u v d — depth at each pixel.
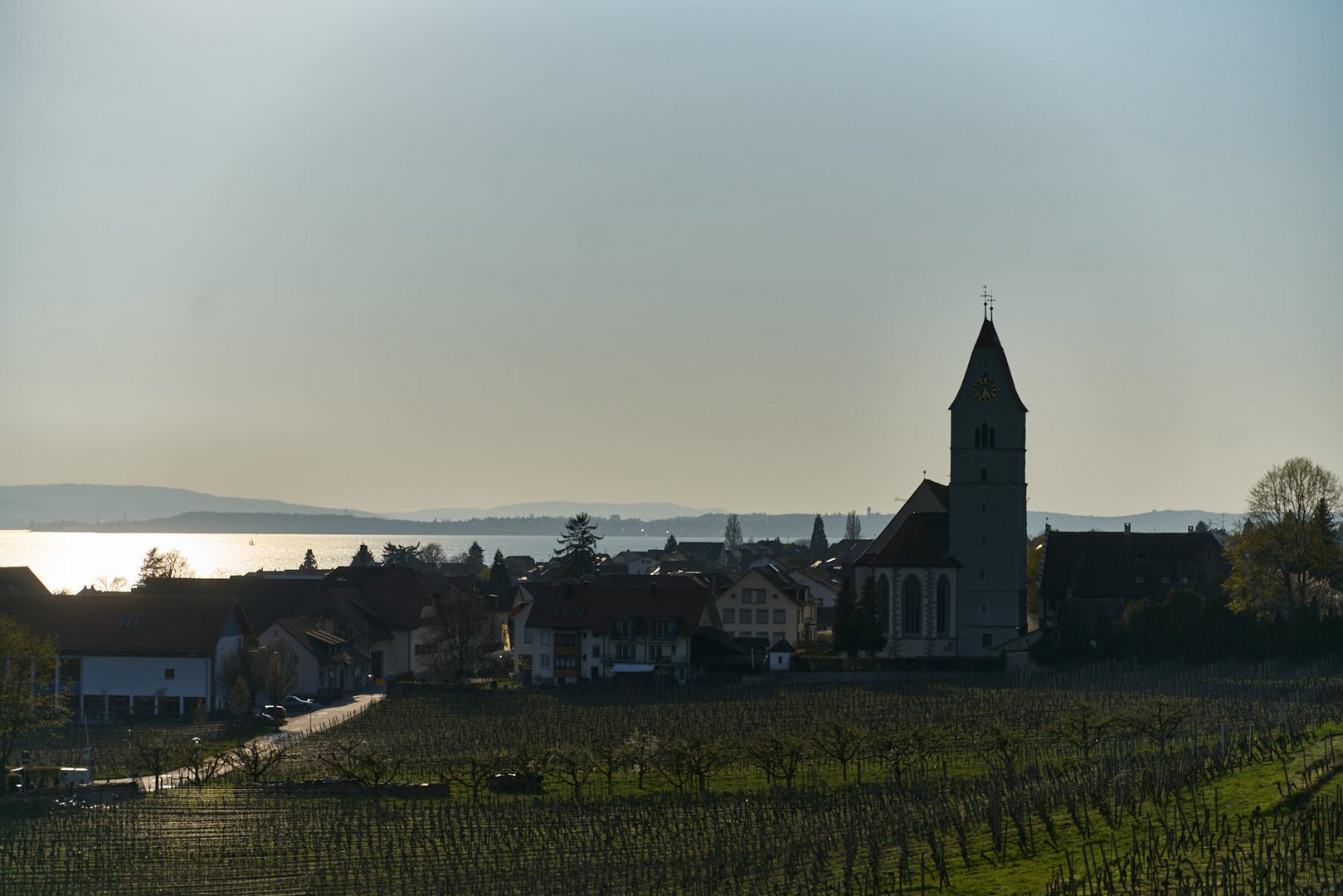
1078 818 70.94
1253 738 90.12
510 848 75.06
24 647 109.38
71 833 80.06
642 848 74.56
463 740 112.12
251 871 71.88
